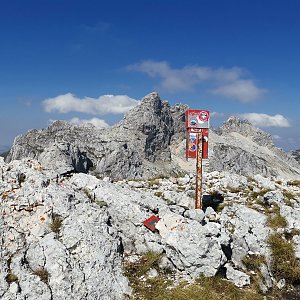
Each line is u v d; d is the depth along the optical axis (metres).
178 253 16.42
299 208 22.34
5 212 16.44
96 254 15.55
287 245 18.62
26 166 19.48
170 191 24.27
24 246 15.56
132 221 18.31
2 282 14.15
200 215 19.50
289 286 17.19
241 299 15.23
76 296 14.34
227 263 17.30
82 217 16.97
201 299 14.55
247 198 24.48
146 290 15.16
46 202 16.98
